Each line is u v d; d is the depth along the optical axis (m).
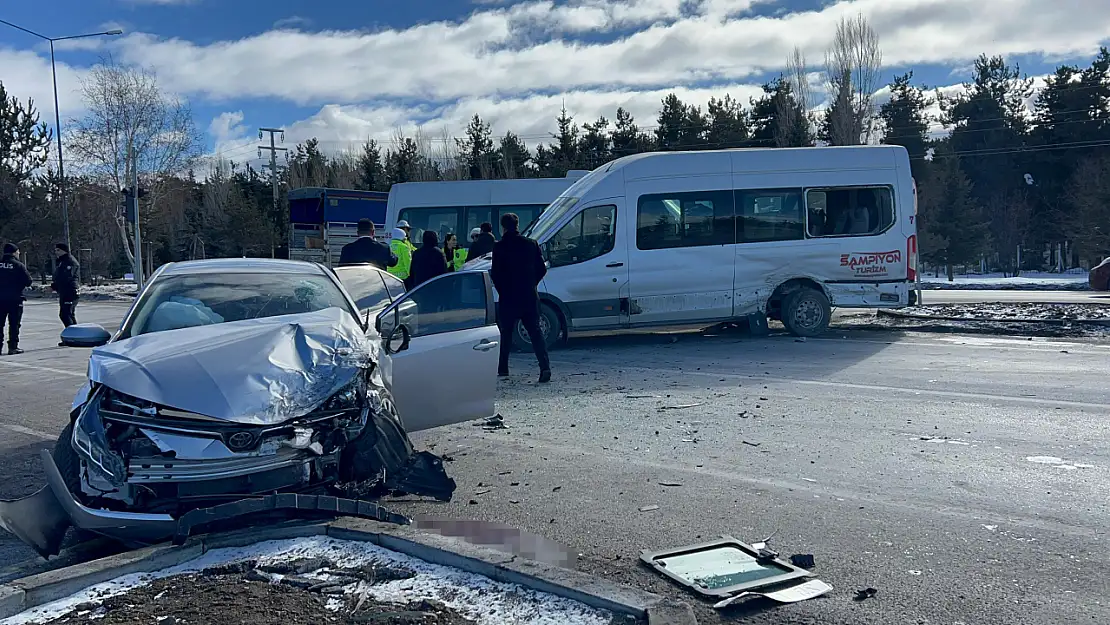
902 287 13.57
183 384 4.57
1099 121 55.06
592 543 4.60
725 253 13.32
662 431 7.21
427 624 3.50
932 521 4.83
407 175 56.25
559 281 13.09
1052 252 61.41
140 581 4.01
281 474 4.52
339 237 23.52
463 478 5.91
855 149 13.56
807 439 6.81
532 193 19.00
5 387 11.10
